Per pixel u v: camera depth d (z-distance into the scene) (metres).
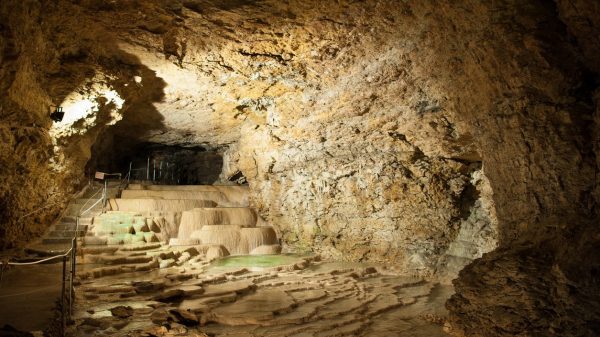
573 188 5.84
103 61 9.16
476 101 7.48
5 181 8.60
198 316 7.22
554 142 6.02
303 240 14.30
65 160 11.09
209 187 16.42
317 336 6.59
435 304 8.58
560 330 5.10
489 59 6.62
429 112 9.50
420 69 8.23
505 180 7.21
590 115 5.75
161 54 9.02
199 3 7.11
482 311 6.05
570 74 5.77
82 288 8.12
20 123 8.19
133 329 6.49
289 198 14.66
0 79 6.58
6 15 5.87
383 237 12.33
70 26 7.71
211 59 9.25
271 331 6.78
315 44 8.30
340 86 9.88
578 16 5.21
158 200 14.00
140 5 7.14
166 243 12.52
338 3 6.89
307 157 13.78
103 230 11.55
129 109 13.20
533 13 5.74
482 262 6.68
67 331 6.18
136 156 19.56
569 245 5.44
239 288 8.87
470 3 6.15
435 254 11.15
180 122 14.69
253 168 15.74
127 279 9.07
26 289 7.04
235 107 12.90
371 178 12.16
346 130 11.69
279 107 12.08
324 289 9.46
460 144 9.98
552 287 5.42
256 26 7.73
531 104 6.30
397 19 7.14
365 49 8.26
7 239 9.27
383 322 7.42
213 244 13.04
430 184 10.99
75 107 9.91
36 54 7.58
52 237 10.86
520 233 6.79
